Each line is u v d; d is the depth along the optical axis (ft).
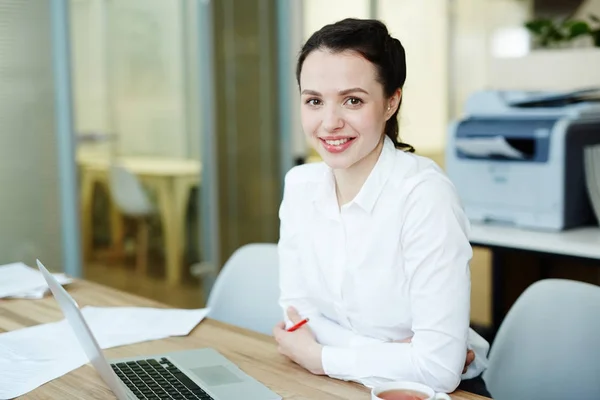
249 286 6.70
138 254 12.67
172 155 13.08
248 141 14.46
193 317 5.63
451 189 4.48
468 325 4.30
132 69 12.33
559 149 8.66
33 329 5.35
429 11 18.38
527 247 8.18
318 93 4.36
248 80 14.35
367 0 16.55
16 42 10.87
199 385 4.19
